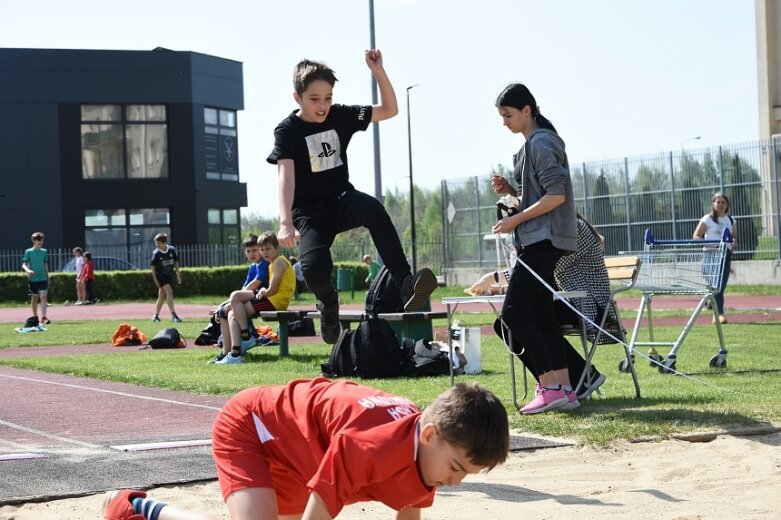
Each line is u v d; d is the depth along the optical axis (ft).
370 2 98.07
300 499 12.92
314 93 21.50
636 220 106.22
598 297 28.78
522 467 21.03
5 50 156.46
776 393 29.58
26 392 34.65
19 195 157.58
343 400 11.87
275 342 52.85
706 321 60.08
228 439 12.60
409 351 36.55
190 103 165.07
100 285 135.54
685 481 19.57
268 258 44.78
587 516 17.08
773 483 19.24
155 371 40.27
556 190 25.88
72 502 17.98
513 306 26.55
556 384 26.86
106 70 160.86
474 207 124.57
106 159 162.20
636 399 28.84
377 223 21.77
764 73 132.05
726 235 35.63
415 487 11.26
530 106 26.91
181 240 164.86
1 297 132.87
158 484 19.12
